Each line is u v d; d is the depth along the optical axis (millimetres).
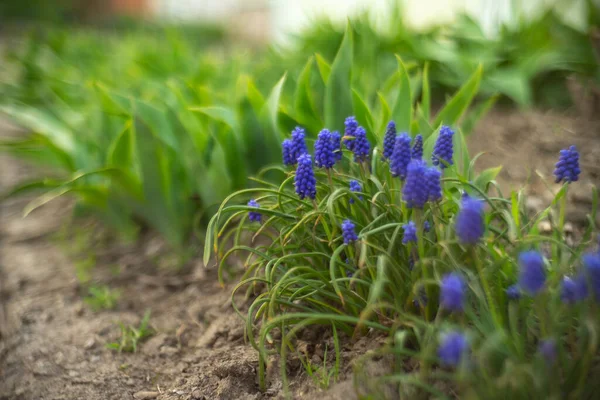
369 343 892
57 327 1085
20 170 1794
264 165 1163
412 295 827
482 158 1275
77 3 6535
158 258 1217
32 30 2547
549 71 1532
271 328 913
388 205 872
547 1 1769
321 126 1126
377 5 2402
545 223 1069
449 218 903
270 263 890
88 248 1287
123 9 6871
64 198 1540
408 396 799
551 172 1201
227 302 1064
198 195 1215
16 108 1346
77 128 1335
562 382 771
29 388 986
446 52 1603
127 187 1199
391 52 1649
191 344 1023
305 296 890
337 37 1742
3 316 1128
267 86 1551
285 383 819
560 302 788
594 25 1555
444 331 775
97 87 1238
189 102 1311
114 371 999
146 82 1572
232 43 4277
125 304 1122
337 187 935
